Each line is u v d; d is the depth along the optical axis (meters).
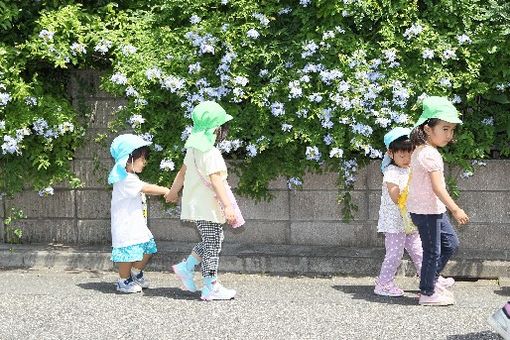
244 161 7.60
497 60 7.33
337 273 7.30
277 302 6.35
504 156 7.56
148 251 6.80
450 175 7.44
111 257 7.07
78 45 7.48
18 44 7.75
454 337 5.43
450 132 6.12
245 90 7.46
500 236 7.45
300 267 7.32
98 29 7.77
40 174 7.78
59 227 8.01
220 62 7.49
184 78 7.51
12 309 6.16
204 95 7.43
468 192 7.45
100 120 7.94
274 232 7.75
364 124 7.27
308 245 7.69
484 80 7.38
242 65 7.49
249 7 7.53
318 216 7.67
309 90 7.38
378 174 7.54
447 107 6.08
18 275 7.31
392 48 7.28
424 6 7.63
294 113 7.40
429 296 6.25
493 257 7.25
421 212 6.14
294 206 7.69
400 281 7.11
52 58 7.44
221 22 7.65
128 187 6.58
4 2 7.65
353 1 7.23
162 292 6.73
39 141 7.71
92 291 6.74
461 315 5.96
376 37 7.51
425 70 7.39
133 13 7.99
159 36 7.75
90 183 7.96
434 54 7.38
